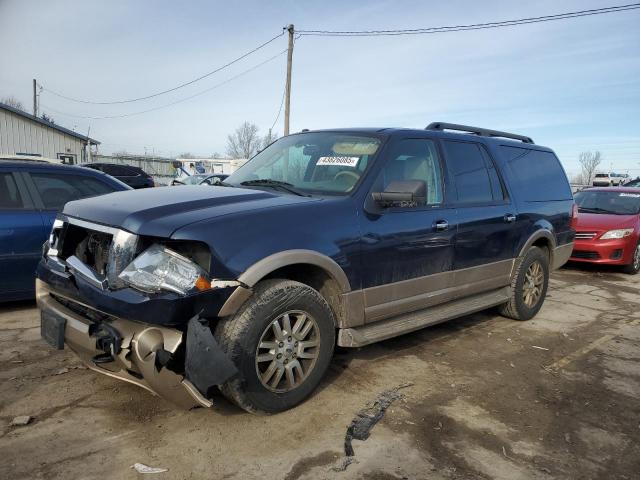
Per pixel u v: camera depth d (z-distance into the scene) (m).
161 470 2.55
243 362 2.83
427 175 4.20
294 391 3.16
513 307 5.41
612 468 2.79
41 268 3.30
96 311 2.88
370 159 3.79
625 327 5.64
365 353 4.36
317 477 2.55
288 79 25.47
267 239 2.93
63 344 2.95
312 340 3.24
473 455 2.84
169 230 2.67
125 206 3.02
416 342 4.73
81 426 2.93
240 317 2.84
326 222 3.29
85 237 3.20
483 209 4.65
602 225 9.12
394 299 3.80
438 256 4.14
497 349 4.66
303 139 4.41
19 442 2.74
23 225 5.02
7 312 5.13
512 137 5.77
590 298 7.14
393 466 2.68
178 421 3.02
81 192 5.59
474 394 3.64
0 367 3.73
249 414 3.13
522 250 5.24
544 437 3.09
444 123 4.79
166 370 2.64
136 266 2.66
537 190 5.62
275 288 2.96
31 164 5.32
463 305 4.62
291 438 2.90
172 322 2.55
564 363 4.39
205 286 2.65
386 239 3.65
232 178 4.37
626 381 4.05
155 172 42.91
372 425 3.09
